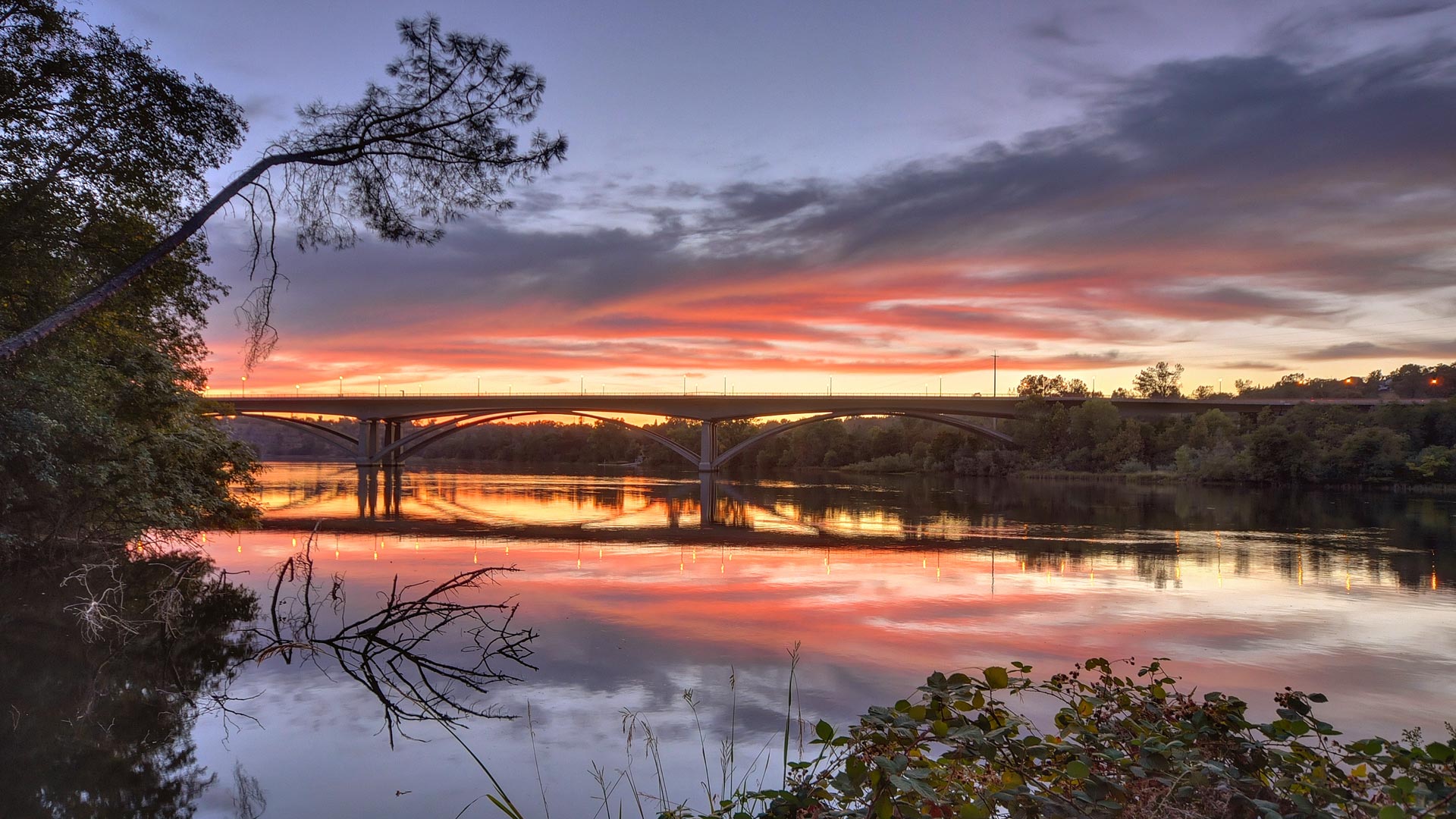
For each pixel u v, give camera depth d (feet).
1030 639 45.60
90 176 41.06
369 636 41.11
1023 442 330.34
